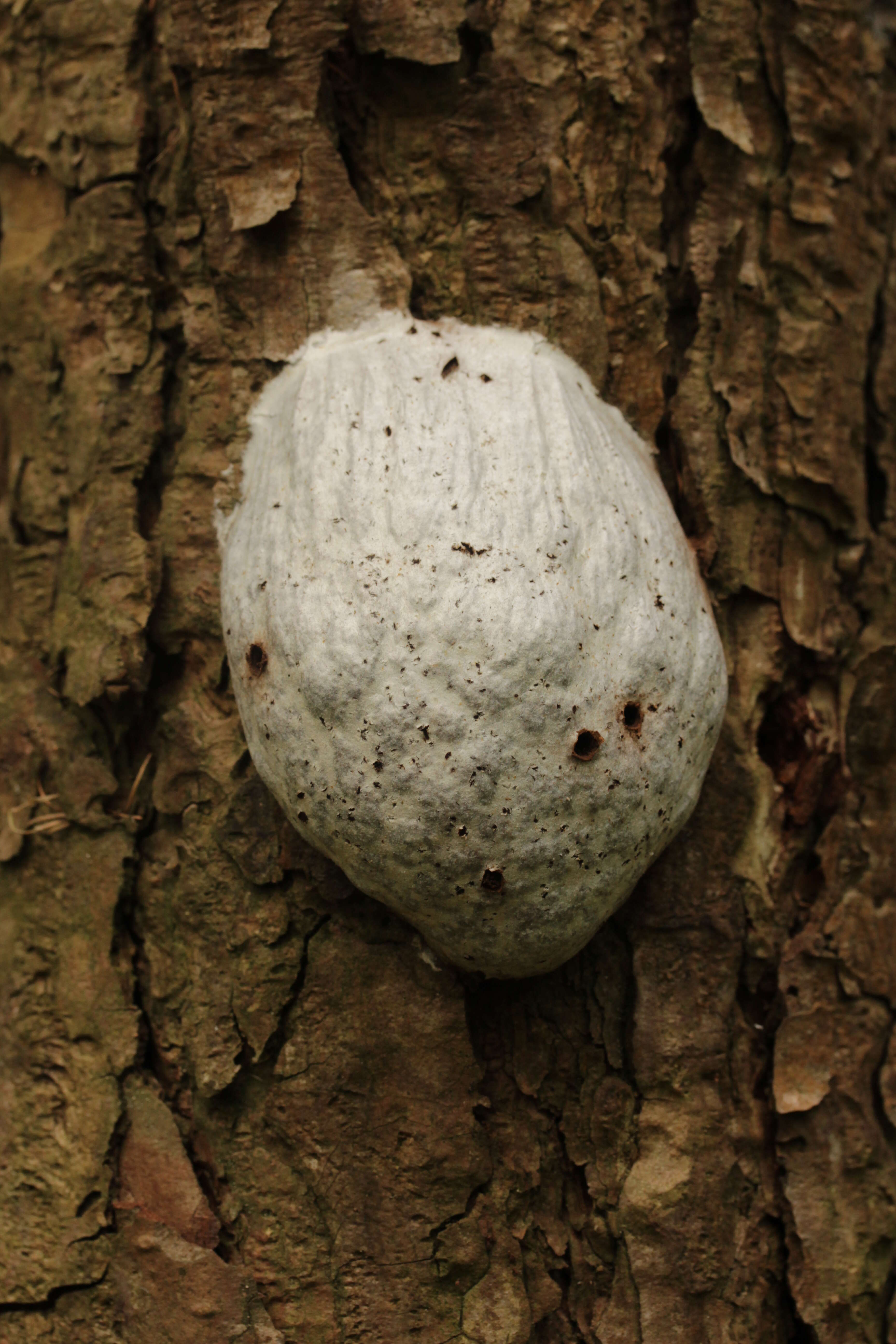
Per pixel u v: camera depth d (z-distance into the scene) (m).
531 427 0.34
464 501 0.34
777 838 0.36
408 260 0.35
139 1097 0.35
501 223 0.35
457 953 0.34
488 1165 0.34
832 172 0.36
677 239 0.36
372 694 0.33
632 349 0.36
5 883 0.36
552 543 0.34
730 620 0.36
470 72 0.35
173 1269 0.34
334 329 0.35
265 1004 0.35
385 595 0.33
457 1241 0.34
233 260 0.35
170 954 0.35
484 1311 0.34
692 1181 0.35
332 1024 0.35
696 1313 0.35
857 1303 0.35
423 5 0.35
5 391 0.38
